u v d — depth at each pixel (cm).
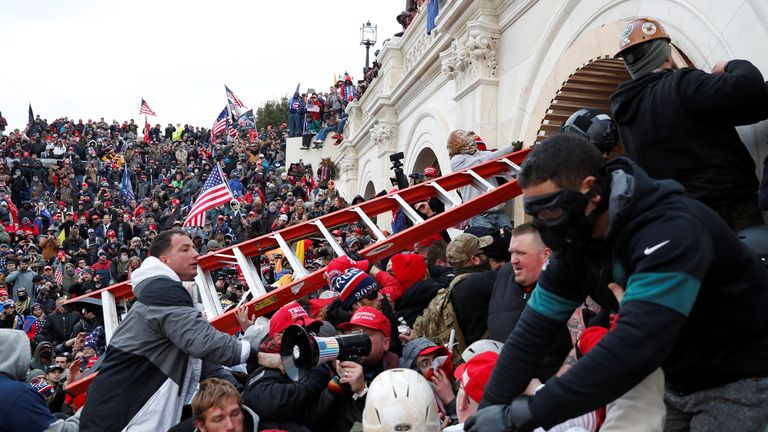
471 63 823
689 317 195
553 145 184
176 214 2056
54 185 2544
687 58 453
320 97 2500
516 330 219
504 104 777
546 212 185
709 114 290
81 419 348
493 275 402
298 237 579
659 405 199
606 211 187
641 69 320
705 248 170
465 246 424
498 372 216
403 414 258
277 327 374
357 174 1680
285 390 342
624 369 163
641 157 310
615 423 200
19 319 1121
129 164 3100
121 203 2412
